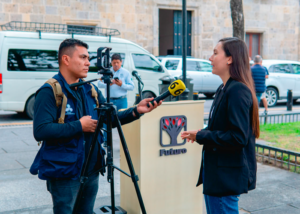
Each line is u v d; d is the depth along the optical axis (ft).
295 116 35.60
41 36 31.24
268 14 70.23
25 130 26.40
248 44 70.69
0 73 29.71
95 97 7.77
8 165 17.34
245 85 7.00
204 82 46.57
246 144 7.09
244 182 7.13
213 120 7.32
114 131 26.32
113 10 55.93
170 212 10.16
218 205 7.40
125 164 10.55
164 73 36.11
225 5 65.05
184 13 23.76
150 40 59.16
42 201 12.69
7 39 30.09
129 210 10.54
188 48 64.18
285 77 44.32
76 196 7.26
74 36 32.32
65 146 6.97
